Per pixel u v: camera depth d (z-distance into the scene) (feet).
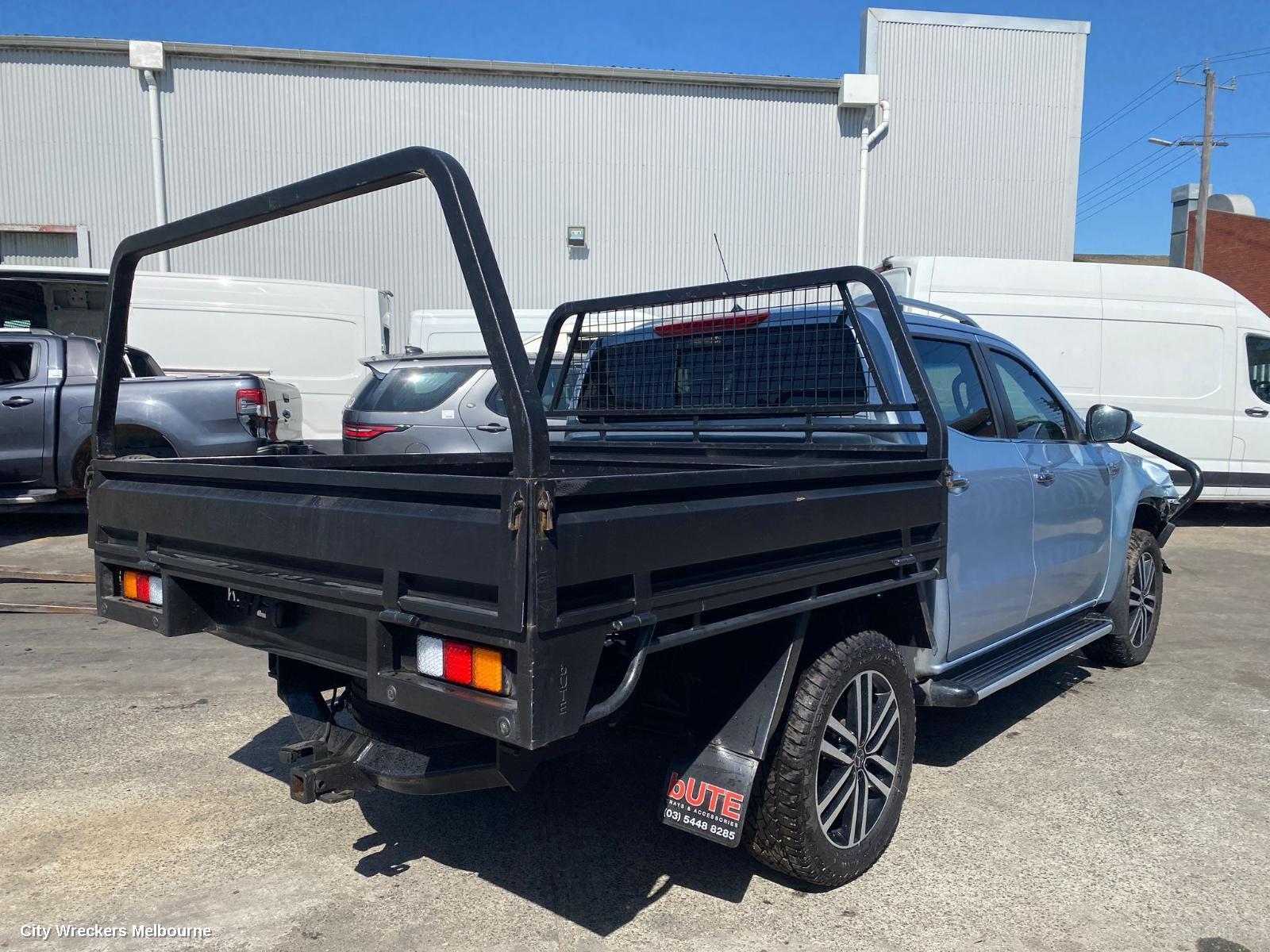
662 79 60.08
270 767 12.98
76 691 16.22
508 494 6.20
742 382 12.89
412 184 59.47
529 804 11.93
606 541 6.57
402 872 10.18
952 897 9.73
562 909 9.45
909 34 61.82
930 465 10.42
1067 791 12.50
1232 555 32.12
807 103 61.46
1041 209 63.77
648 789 12.44
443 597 6.79
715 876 10.16
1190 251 115.75
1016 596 13.39
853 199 62.34
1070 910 9.51
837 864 9.57
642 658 7.03
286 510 8.00
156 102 56.65
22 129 56.75
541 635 6.15
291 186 7.83
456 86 59.16
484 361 26.30
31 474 29.53
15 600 23.26
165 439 29.50
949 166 62.90
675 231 61.46
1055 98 63.26
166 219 57.57
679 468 12.36
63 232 56.85
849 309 11.24
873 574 9.88
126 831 11.09
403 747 8.58
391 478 7.09
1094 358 35.35
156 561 9.53
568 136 60.29
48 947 8.72
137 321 40.70
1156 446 19.45
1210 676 17.90
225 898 9.62
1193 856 10.69
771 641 8.82
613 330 14.49
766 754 9.14
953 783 12.75
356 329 43.39
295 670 10.39
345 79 58.44
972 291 34.47
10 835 10.93
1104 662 18.42
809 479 8.55
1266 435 37.01
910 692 10.62
